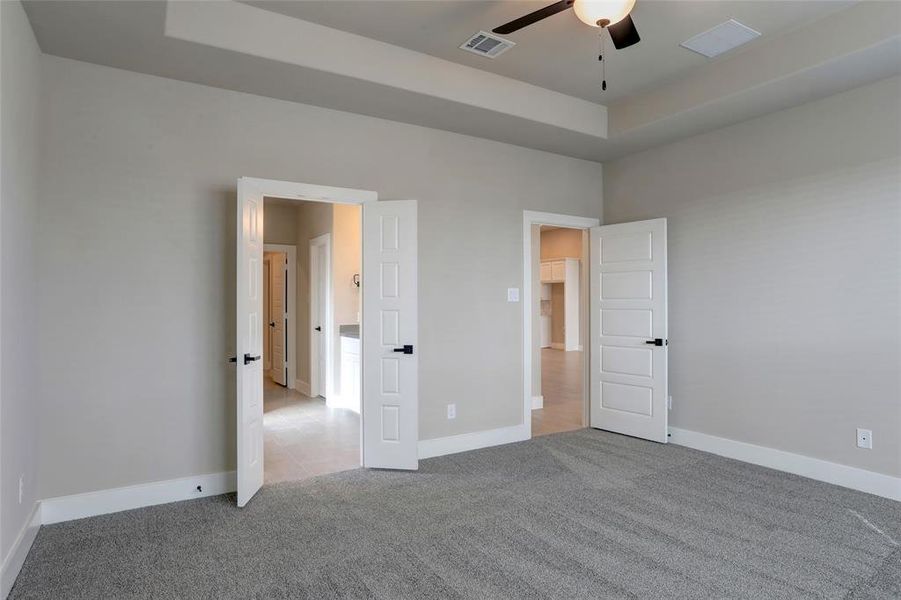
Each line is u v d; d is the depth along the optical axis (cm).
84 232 313
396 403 399
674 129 440
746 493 347
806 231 381
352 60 337
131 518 308
